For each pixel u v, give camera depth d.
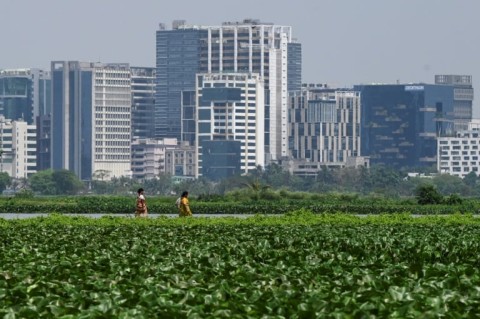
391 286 35.97
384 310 31.38
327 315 30.62
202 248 53.75
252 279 40.06
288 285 37.44
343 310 31.55
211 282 39.47
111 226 76.69
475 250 55.03
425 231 70.00
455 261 50.19
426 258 51.38
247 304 33.41
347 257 48.91
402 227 75.31
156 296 34.50
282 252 50.53
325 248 56.25
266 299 34.28
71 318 30.66
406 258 52.84
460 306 32.88
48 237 63.53
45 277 40.34
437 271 41.31
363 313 30.66
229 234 66.38
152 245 55.66
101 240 61.09
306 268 43.00
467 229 73.12
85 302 34.25
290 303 33.12
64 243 58.34
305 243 58.53
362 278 38.81
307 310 31.61
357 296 34.53
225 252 51.25
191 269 43.00
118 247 54.50
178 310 32.25
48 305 33.06
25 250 51.53
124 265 44.38
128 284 37.75
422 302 33.16
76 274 41.09
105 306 32.88
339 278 39.78
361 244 57.75
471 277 39.88
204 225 77.44
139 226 76.50
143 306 33.16
